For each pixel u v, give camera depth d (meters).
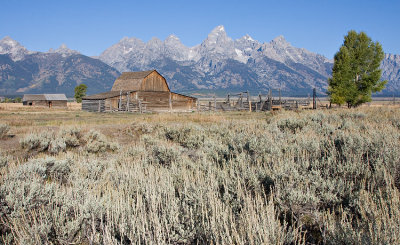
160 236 3.62
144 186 5.61
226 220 3.82
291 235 3.70
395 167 5.74
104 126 21.64
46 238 3.92
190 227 4.02
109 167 8.08
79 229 4.21
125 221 4.07
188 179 5.86
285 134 12.35
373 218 3.89
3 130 16.20
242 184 5.48
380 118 17.72
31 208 4.68
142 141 14.59
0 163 8.74
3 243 3.91
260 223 3.64
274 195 5.02
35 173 6.57
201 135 13.97
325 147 8.56
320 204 4.91
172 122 24.86
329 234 3.88
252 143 8.62
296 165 6.29
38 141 13.18
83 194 5.18
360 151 7.46
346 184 5.28
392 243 3.28
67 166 8.03
